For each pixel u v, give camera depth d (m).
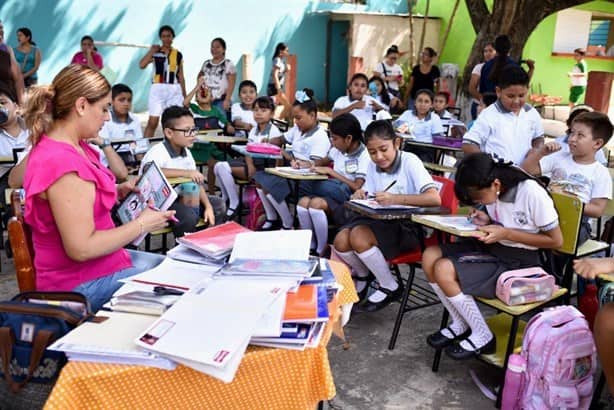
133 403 1.51
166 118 3.81
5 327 1.68
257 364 1.61
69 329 1.70
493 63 6.34
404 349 3.15
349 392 2.72
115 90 4.91
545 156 3.60
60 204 1.87
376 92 8.48
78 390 1.46
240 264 1.96
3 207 4.05
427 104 6.24
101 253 1.94
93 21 11.49
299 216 4.24
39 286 2.07
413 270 3.28
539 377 2.38
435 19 14.19
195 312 1.65
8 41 10.81
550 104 13.07
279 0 13.26
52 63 11.27
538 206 2.60
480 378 2.85
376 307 3.35
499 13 8.86
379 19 13.45
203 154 5.75
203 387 1.57
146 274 1.97
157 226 2.11
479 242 2.85
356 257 3.43
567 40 13.88
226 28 12.85
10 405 1.72
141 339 1.52
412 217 2.88
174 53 7.57
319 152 4.70
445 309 2.99
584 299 3.09
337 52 14.21
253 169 5.07
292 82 12.69
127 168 4.29
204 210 3.82
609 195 3.40
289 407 1.68
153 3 11.97
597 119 3.34
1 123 4.25
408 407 2.62
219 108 7.00
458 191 2.70
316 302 1.77
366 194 3.48
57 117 1.98
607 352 2.21
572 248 2.87
